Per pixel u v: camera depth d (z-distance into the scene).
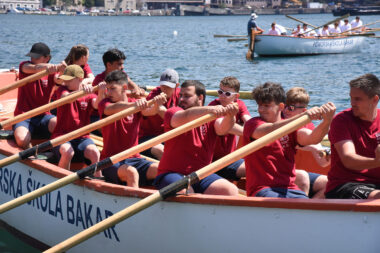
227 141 7.99
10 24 117.44
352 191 5.96
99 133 10.82
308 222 5.44
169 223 6.15
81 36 72.31
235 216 5.73
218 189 6.36
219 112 6.08
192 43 57.94
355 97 5.96
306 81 27.14
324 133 5.76
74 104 8.32
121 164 7.34
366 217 5.26
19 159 7.50
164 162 6.64
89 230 5.75
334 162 6.27
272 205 5.51
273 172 6.09
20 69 9.52
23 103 9.41
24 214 8.23
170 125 6.63
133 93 9.12
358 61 36.56
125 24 131.12
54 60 38.41
